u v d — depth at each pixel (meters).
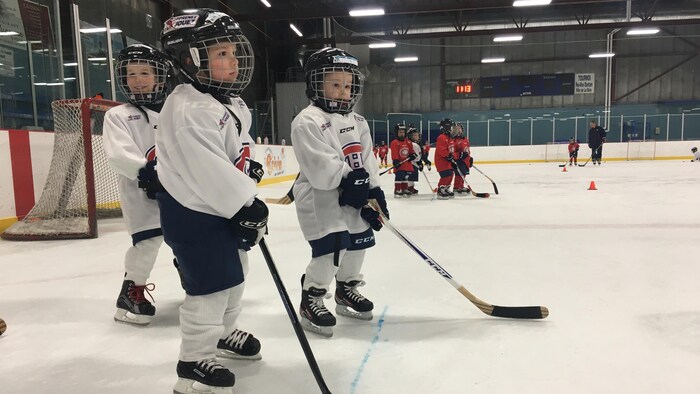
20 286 2.61
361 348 1.69
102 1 9.96
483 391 1.36
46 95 6.45
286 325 1.95
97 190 5.38
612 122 19.34
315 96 1.83
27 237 4.05
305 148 1.72
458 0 17.02
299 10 15.08
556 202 5.94
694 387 1.36
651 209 5.07
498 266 2.81
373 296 2.29
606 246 3.29
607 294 2.22
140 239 1.99
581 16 19.08
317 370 1.32
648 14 18.92
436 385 1.40
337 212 1.80
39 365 1.62
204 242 1.28
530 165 16.41
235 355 1.62
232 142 1.35
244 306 2.19
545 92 21.05
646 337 1.72
